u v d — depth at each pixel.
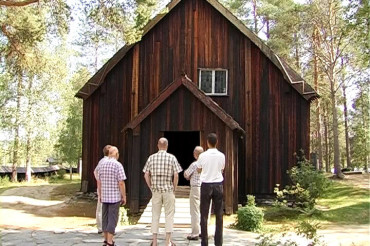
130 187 15.16
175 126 15.13
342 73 31.50
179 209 13.07
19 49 17.17
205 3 17.70
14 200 19.27
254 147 17.02
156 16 17.62
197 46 17.58
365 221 13.59
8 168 38.53
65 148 33.88
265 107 17.16
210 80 17.50
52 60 25.41
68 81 33.03
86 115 18.23
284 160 16.89
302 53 34.38
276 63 17.06
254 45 17.42
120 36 14.18
